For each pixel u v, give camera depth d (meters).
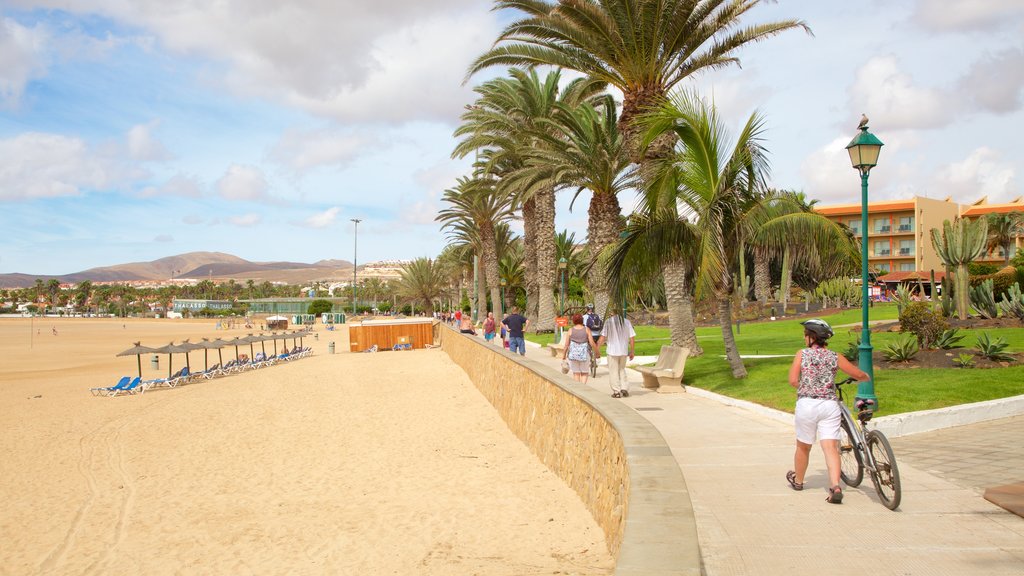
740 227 13.15
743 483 6.25
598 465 7.44
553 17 18.23
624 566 2.83
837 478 5.50
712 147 12.78
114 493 10.90
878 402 9.34
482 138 30.11
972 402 9.34
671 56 17.78
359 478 11.12
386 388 24.11
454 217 47.59
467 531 7.85
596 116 24.95
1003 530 4.68
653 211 13.40
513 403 14.50
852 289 41.44
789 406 10.03
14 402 23.44
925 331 14.61
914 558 4.18
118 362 45.47
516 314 22.45
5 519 9.62
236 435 15.82
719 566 4.11
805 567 4.07
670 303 17.83
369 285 184.62
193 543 8.25
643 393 13.29
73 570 7.58
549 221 33.59
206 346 33.03
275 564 7.36
